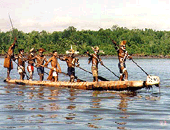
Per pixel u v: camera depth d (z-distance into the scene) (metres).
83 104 14.04
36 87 20.56
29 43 161.38
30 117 11.36
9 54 24.16
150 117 11.48
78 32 164.38
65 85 20.44
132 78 29.19
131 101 15.00
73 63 21.23
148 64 70.31
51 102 14.51
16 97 16.00
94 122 10.73
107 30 182.25
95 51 20.03
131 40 173.38
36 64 23.09
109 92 18.36
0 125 10.27
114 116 11.64
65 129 9.86
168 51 162.75
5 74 33.47
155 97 16.38
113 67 54.19
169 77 29.97
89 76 31.20
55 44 159.75
